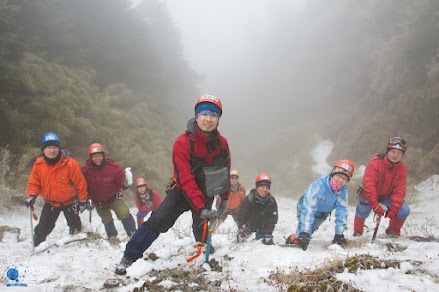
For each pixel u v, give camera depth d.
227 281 3.13
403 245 4.46
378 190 5.55
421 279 2.83
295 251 4.38
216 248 4.07
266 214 5.61
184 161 3.28
